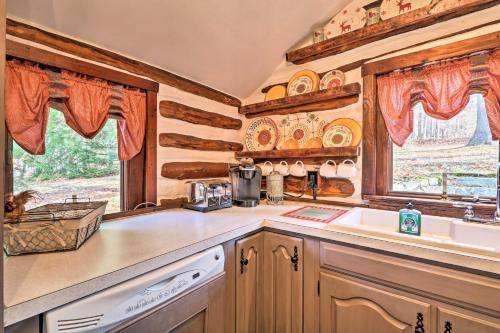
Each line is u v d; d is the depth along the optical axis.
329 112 1.90
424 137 1.57
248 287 1.36
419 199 1.52
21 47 1.09
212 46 1.70
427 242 1.02
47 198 1.25
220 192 1.80
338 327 1.22
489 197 1.37
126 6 1.25
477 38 1.33
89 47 1.32
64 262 0.81
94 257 0.85
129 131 1.51
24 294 0.62
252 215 1.54
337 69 1.88
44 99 1.17
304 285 1.33
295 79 2.07
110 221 1.37
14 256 0.85
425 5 1.48
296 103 1.99
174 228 1.23
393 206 1.61
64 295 0.65
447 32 1.45
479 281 0.90
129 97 1.51
